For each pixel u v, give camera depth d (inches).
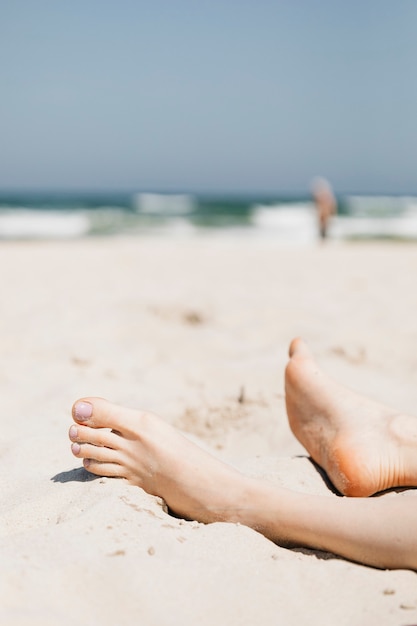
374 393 125.3
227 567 60.1
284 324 183.5
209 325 187.9
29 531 63.5
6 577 52.7
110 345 159.2
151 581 56.1
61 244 506.6
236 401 120.3
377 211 1120.2
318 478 84.9
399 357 153.3
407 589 59.0
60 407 111.9
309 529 65.4
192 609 54.2
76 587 53.9
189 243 573.0
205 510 70.5
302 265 355.3
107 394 121.1
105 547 59.7
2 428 100.6
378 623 54.3
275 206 1252.5
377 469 78.0
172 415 113.1
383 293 251.9
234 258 389.1
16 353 149.6
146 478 73.5
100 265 333.7
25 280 271.9
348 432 82.9
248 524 68.8
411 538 60.7
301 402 89.3
